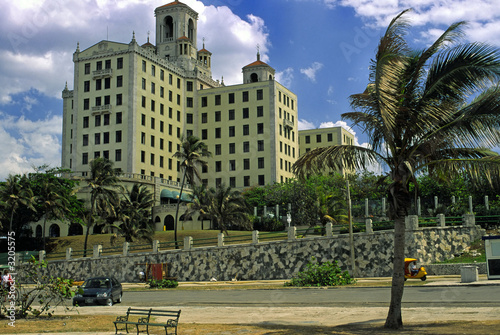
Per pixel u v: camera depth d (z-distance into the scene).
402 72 15.96
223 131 93.88
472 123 15.70
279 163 91.50
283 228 67.62
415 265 32.47
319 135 119.81
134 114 83.00
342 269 39.56
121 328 17.75
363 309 21.20
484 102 15.46
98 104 85.31
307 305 23.94
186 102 97.00
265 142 90.75
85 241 60.12
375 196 78.44
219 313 22.36
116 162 82.44
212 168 93.44
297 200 71.00
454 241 39.62
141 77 85.38
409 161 16.25
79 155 85.00
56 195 63.72
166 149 90.81
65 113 101.88
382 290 28.41
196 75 97.50
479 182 16.42
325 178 81.44
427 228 37.88
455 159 16.16
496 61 14.87
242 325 18.05
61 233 76.81
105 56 85.88
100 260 51.09
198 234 64.56
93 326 18.08
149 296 32.81
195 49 111.69
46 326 17.98
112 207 63.59
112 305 27.28
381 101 15.03
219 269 44.78
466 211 47.91
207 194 65.88
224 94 94.75
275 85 92.19
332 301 24.86
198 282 44.28
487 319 16.62
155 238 64.38
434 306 20.75
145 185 81.62
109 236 67.25
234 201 65.69
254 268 43.16
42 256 54.72
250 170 90.81
